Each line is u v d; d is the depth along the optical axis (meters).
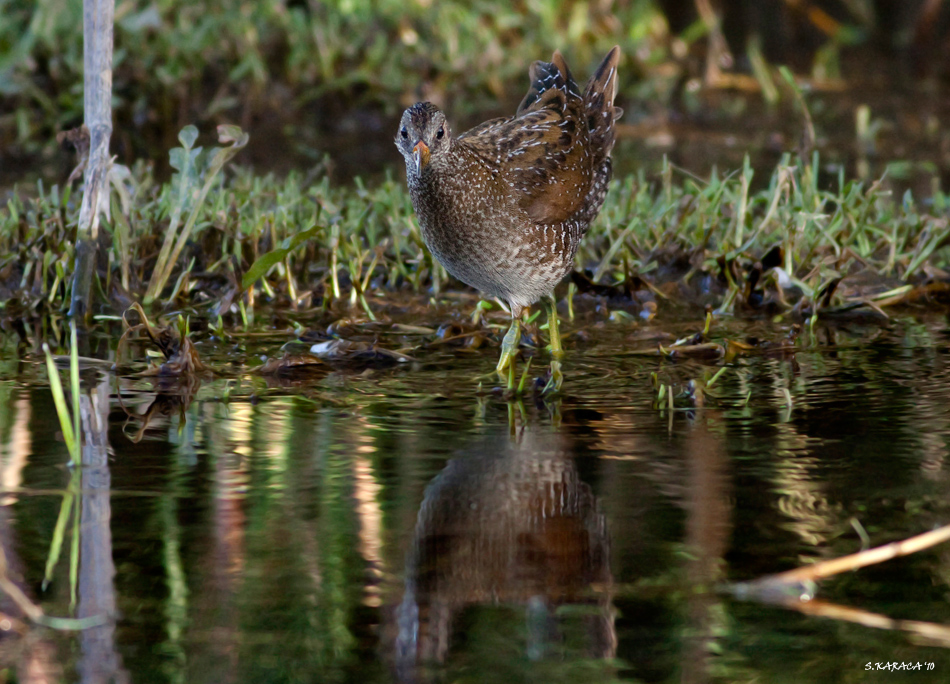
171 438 7.49
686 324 10.58
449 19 21.53
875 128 18.05
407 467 6.98
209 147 17.72
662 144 18.47
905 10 26.39
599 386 8.69
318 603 5.45
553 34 22.14
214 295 11.41
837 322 10.73
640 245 12.32
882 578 5.70
